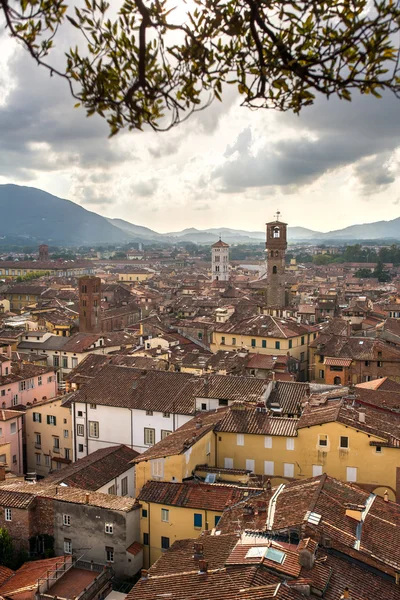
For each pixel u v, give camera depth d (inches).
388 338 5251.0
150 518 2375.7
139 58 545.0
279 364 4798.2
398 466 2534.5
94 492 2551.7
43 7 531.2
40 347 5969.5
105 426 3513.8
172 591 1558.8
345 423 2603.3
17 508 2407.7
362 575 1584.6
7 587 2062.0
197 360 4918.8
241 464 2807.6
